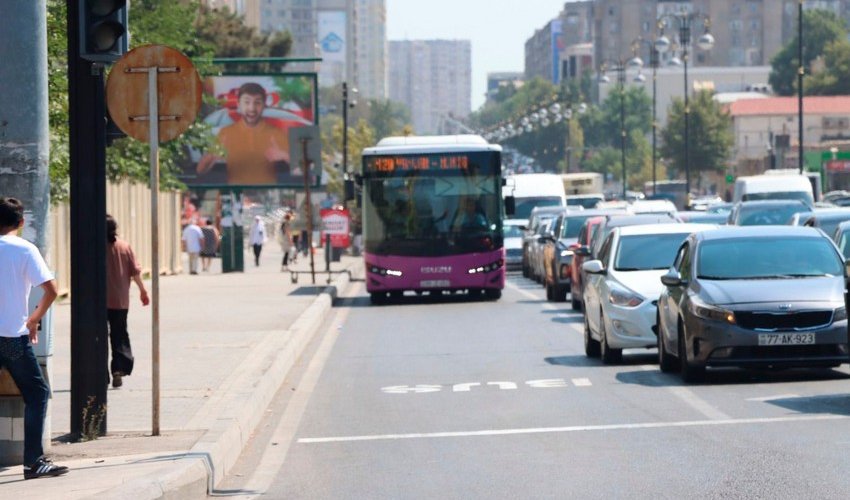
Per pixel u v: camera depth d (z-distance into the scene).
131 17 41.41
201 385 19.62
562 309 38.16
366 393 20.33
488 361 24.53
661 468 12.88
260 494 12.37
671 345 20.84
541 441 14.93
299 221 67.75
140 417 16.30
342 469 13.59
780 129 177.62
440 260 42.38
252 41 97.12
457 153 42.59
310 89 66.19
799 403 17.20
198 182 66.06
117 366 19.75
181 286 51.81
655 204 48.66
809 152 123.00
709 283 20.12
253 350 25.11
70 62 14.38
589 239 37.22
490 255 42.59
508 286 51.75
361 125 145.50
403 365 24.33
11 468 12.95
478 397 19.30
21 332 12.12
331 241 63.12
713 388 19.25
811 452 13.43
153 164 14.30
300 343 27.56
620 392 19.20
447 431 15.99
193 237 63.75
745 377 20.62
